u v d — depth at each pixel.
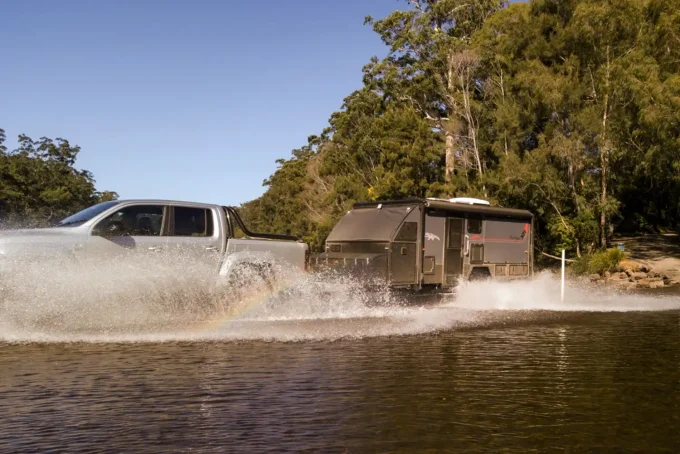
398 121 37.09
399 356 8.41
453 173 36.66
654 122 27.66
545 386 6.76
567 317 13.30
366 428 5.25
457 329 11.18
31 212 48.28
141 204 11.80
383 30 42.97
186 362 7.91
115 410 5.73
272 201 76.38
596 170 32.56
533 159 29.98
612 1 28.81
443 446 4.82
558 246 30.44
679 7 28.28
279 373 7.31
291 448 4.75
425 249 16.05
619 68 28.53
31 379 6.94
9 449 4.70
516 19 34.81
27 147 57.00
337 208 43.94
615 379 7.12
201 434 5.07
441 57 38.38
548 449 4.78
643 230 45.19
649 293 20.59
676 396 6.36
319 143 58.53
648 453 4.71
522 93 32.09
